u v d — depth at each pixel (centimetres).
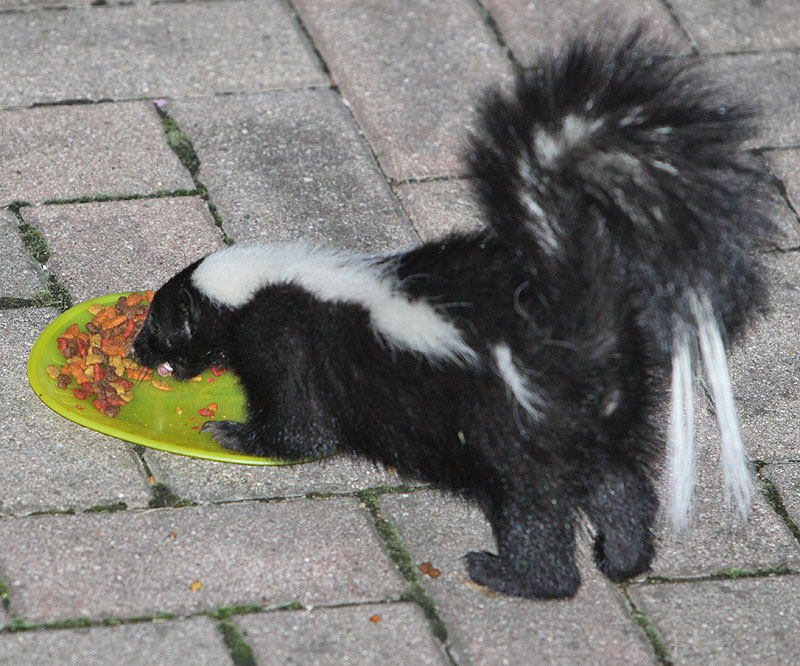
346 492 812
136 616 703
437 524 789
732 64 1276
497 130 686
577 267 689
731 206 654
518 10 1341
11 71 1182
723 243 656
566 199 682
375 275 756
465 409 720
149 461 820
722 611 738
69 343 864
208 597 720
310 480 818
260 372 800
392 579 744
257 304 796
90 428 809
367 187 1091
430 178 1110
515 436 711
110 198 1045
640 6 1359
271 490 808
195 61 1223
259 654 683
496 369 704
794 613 739
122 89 1175
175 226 1022
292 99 1188
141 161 1088
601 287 688
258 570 741
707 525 800
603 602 740
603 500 736
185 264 985
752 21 1351
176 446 796
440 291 725
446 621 719
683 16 1348
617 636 716
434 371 723
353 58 1252
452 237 750
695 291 669
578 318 693
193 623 700
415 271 745
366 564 753
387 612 720
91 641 683
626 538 743
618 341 697
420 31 1302
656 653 708
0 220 1005
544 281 698
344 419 782
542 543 732
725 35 1323
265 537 766
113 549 746
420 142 1149
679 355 707
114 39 1245
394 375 740
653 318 694
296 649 689
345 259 782
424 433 746
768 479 841
